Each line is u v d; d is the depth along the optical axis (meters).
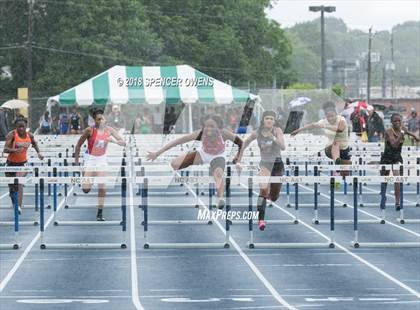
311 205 30.23
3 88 88.62
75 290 16.92
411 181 21.52
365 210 29.45
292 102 55.47
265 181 21.61
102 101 47.16
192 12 100.75
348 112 50.12
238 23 105.56
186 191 32.91
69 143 44.41
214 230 24.70
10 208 29.30
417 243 22.19
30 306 15.36
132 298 16.12
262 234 24.03
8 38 88.75
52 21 88.19
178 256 20.73
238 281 17.84
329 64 153.12
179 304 15.51
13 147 27.16
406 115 101.94
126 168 28.36
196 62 96.81
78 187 33.41
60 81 83.62
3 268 19.17
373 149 38.19
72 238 23.19
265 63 108.00
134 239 23.09
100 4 86.62
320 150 35.09
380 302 15.66
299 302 15.70
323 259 20.38
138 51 87.56
